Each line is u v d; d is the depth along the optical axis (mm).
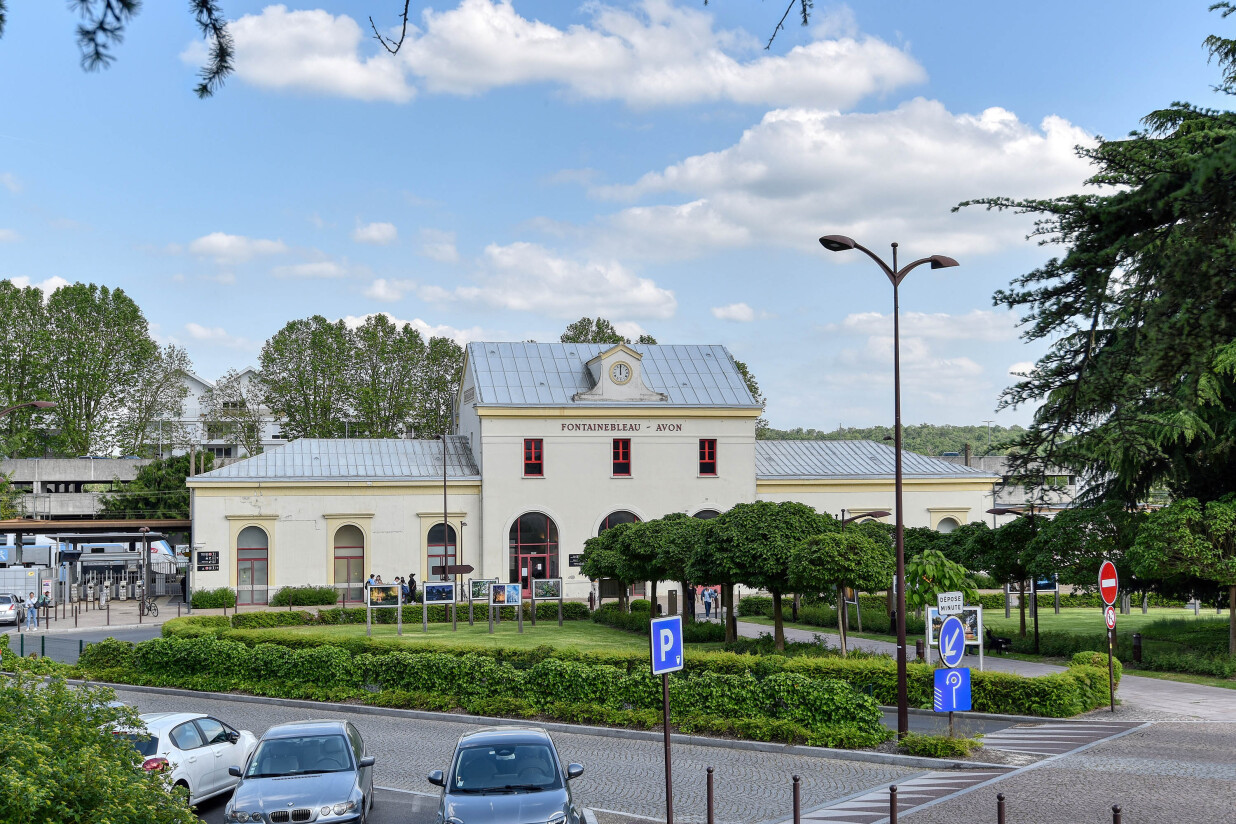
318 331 87875
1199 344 8617
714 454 62188
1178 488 36031
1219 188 8000
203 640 32031
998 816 13430
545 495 59844
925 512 65812
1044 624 46281
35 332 88875
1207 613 52938
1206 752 19719
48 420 91312
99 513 81875
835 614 46875
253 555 57562
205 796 17781
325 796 15023
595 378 61906
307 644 32375
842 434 167375
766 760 20656
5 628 49156
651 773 19703
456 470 60906
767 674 25047
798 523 34125
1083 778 17625
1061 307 9562
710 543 35281
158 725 17703
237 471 58625
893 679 25266
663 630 14969
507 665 27141
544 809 13852
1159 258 8727
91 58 7699
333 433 85688
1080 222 9062
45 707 11188
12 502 78312
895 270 21797
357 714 27406
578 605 52438
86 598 63406
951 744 19781
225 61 7984
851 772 19328
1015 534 37938
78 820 9797
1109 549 34219
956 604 23703
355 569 58938
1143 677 30766
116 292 94500
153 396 93688
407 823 16500
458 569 50312
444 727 25281
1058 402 10203
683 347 67125
